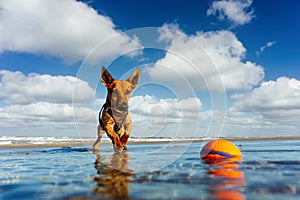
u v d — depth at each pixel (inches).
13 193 12.3
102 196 11.2
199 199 10.5
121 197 10.9
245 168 18.5
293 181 13.7
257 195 11.0
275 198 10.5
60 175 17.1
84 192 12.0
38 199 11.1
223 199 10.4
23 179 16.0
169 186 12.9
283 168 18.4
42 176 16.9
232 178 14.7
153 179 14.7
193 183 13.5
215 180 14.2
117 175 16.3
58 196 11.4
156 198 10.7
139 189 12.3
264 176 15.3
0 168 21.4
